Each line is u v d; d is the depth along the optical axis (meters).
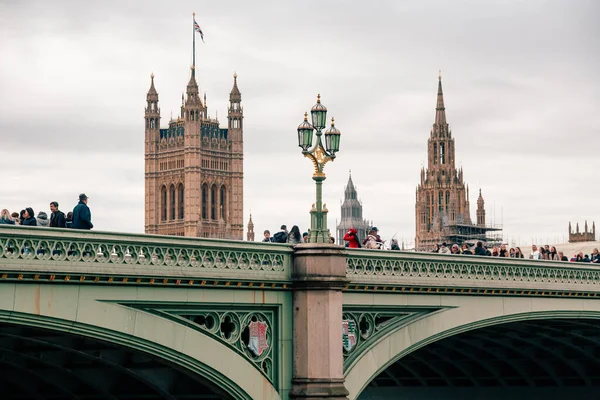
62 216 45.53
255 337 49.78
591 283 71.75
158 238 45.34
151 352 45.53
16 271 40.34
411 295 57.44
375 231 61.19
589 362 86.75
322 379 50.28
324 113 52.16
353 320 54.31
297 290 50.84
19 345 50.34
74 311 42.59
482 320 62.53
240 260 48.75
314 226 52.62
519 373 87.94
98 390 55.25
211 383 48.19
